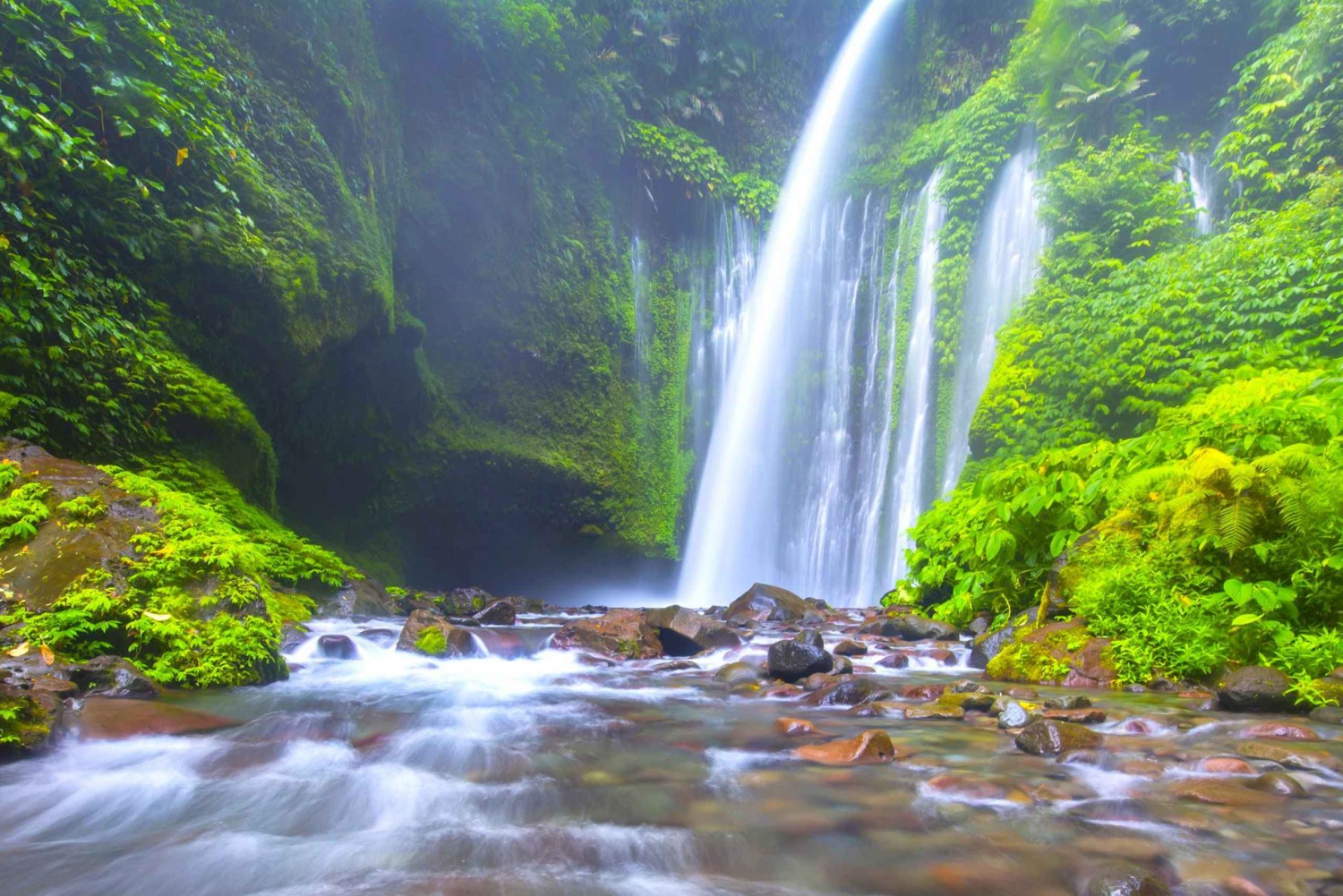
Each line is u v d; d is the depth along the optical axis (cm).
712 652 610
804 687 450
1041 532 651
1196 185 1360
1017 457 1004
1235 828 218
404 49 1270
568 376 1529
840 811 241
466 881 200
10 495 455
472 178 1341
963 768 279
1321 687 356
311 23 1036
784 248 1808
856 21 1914
